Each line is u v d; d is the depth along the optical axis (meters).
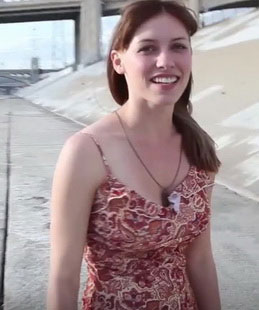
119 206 2.03
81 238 2.04
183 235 2.11
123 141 2.09
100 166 2.03
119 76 2.26
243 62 32.19
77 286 2.08
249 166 12.29
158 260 2.11
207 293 2.40
